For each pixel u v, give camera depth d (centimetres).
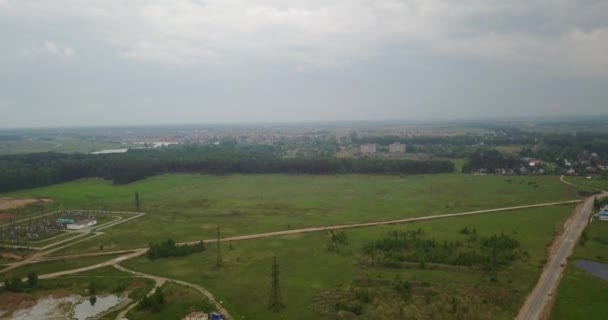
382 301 8375
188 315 8125
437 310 7981
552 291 8769
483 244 11838
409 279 9512
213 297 8850
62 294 9288
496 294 8588
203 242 12825
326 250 11731
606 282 9212
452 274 9775
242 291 9106
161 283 9700
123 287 9494
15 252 12169
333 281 9538
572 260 10588
